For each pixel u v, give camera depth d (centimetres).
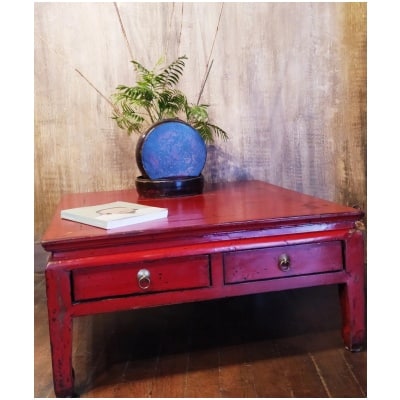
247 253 129
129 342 156
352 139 208
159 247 124
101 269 121
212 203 155
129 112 181
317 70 204
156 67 197
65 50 193
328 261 134
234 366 137
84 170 201
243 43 200
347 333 141
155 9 195
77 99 196
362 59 203
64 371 122
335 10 200
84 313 121
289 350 145
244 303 186
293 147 208
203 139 188
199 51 198
